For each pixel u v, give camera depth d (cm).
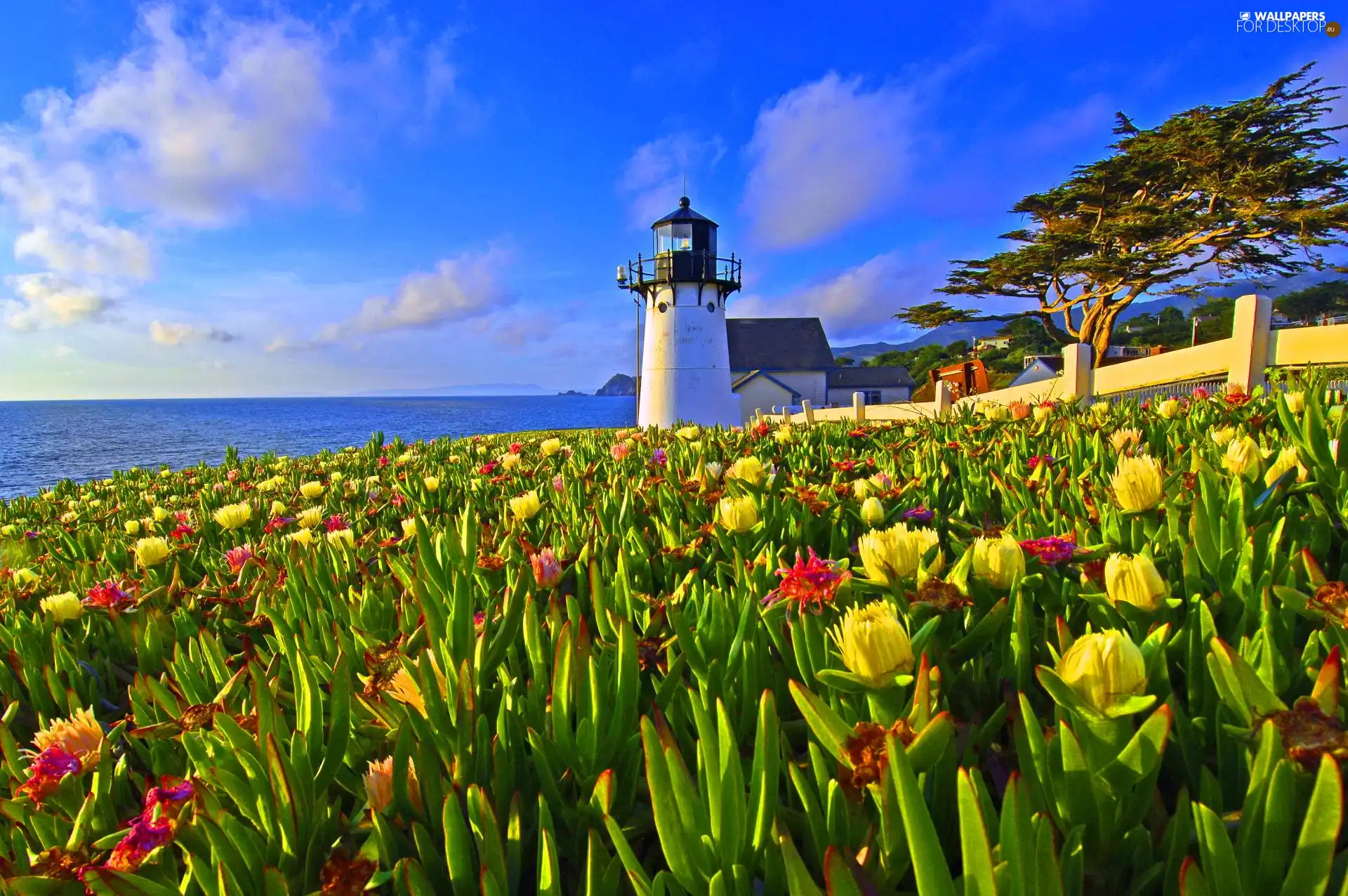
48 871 101
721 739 85
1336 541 169
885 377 7681
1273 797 71
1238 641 123
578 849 105
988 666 130
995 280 4622
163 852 102
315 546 255
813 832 88
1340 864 73
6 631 200
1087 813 83
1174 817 83
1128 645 79
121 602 209
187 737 111
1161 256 3856
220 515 354
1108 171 4022
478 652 139
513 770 111
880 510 202
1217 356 655
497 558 193
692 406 3559
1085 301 4559
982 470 278
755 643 132
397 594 212
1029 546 136
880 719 95
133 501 620
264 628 208
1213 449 226
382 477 606
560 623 135
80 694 176
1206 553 139
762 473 243
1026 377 5925
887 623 93
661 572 217
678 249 3503
